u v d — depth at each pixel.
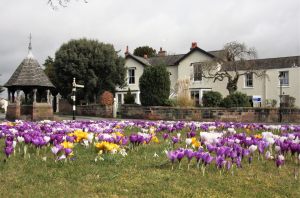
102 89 46.47
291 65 40.66
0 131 8.96
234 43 39.81
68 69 44.41
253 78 42.50
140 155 7.02
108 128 10.30
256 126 13.23
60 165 5.96
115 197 4.48
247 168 6.15
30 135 7.47
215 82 44.09
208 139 7.31
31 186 4.87
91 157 6.64
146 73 30.44
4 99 60.31
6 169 5.73
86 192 4.66
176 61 46.97
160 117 29.09
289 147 6.67
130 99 38.34
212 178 5.40
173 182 5.13
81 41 46.34
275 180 5.48
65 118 31.00
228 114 28.16
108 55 46.12
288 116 28.45
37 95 31.17
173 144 8.05
